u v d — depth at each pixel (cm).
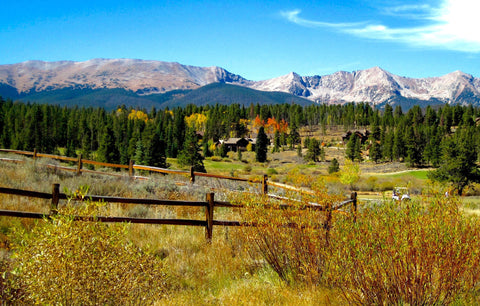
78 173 1655
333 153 16788
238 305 498
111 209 984
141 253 467
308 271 546
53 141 14075
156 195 1299
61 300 386
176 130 16262
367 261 455
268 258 604
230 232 778
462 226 464
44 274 385
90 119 17638
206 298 528
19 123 14788
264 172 10550
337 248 504
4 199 919
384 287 448
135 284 430
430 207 497
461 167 5938
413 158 12119
